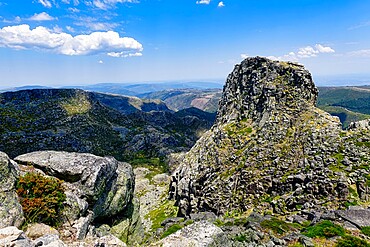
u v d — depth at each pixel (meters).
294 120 71.31
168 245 16.17
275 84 80.38
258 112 81.00
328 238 24.61
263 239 25.16
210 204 65.00
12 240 13.62
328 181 49.03
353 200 44.41
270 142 68.31
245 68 94.81
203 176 72.75
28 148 152.12
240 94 92.44
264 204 55.59
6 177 17.89
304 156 59.88
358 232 26.12
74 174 22.41
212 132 94.25
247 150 70.12
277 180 58.31
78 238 18.62
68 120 194.25
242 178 64.00
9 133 158.25
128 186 29.88
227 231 26.64
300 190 51.72
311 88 78.12
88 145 174.38
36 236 16.58
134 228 30.92
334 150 57.19
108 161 26.00
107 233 25.16
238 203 60.84
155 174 145.50
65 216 19.45
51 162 23.05
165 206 83.12
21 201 18.03
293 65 84.00
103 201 25.19
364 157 52.38
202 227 17.81
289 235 25.59
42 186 18.86
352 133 59.78
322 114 69.25
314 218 32.44
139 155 183.00
